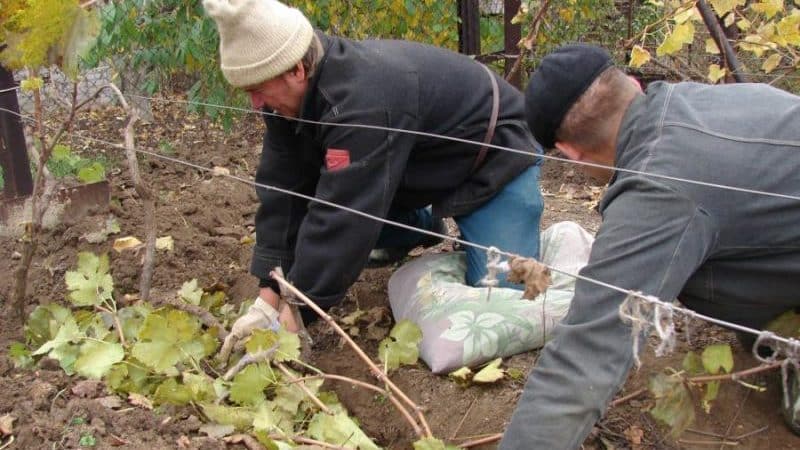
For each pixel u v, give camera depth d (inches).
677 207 65.1
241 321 103.6
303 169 106.6
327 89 92.8
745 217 67.6
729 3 119.5
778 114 69.9
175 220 148.6
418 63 102.5
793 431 86.4
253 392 90.1
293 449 81.5
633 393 90.0
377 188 94.5
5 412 88.7
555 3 206.4
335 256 95.3
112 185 171.0
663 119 69.1
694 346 99.1
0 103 138.7
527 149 110.6
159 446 82.5
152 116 225.1
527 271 66.9
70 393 92.7
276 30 87.6
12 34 93.0
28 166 142.3
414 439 95.1
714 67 129.3
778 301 75.4
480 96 107.1
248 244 142.8
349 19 191.3
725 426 88.1
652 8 222.5
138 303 110.6
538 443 65.1
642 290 64.5
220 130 220.8
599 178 78.2
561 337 66.1
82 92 207.3
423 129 103.4
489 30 210.1
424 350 102.3
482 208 113.5
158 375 96.3
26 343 107.4
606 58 72.6
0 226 142.5
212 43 178.5
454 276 115.0
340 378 92.9
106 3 173.2
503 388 96.2
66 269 130.6
